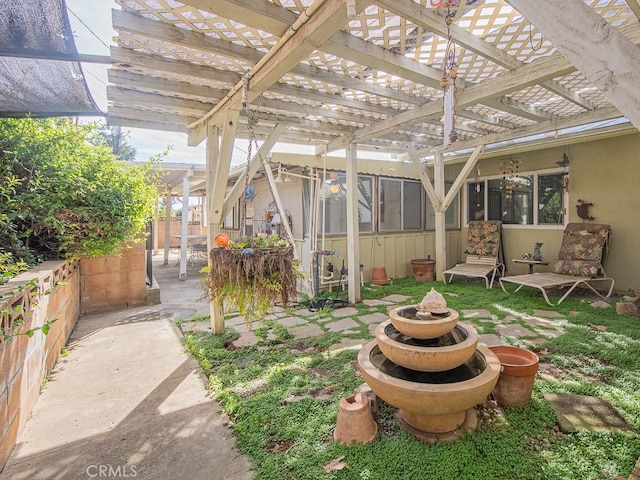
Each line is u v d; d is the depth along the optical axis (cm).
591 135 491
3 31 171
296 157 560
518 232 665
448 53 220
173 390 255
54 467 175
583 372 266
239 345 344
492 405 217
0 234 313
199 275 798
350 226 506
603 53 103
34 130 351
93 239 389
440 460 170
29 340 221
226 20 215
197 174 773
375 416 210
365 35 236
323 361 297
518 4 117
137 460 180
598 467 165
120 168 434
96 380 271
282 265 254
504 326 377
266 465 172
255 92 288
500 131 530
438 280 653
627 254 529
